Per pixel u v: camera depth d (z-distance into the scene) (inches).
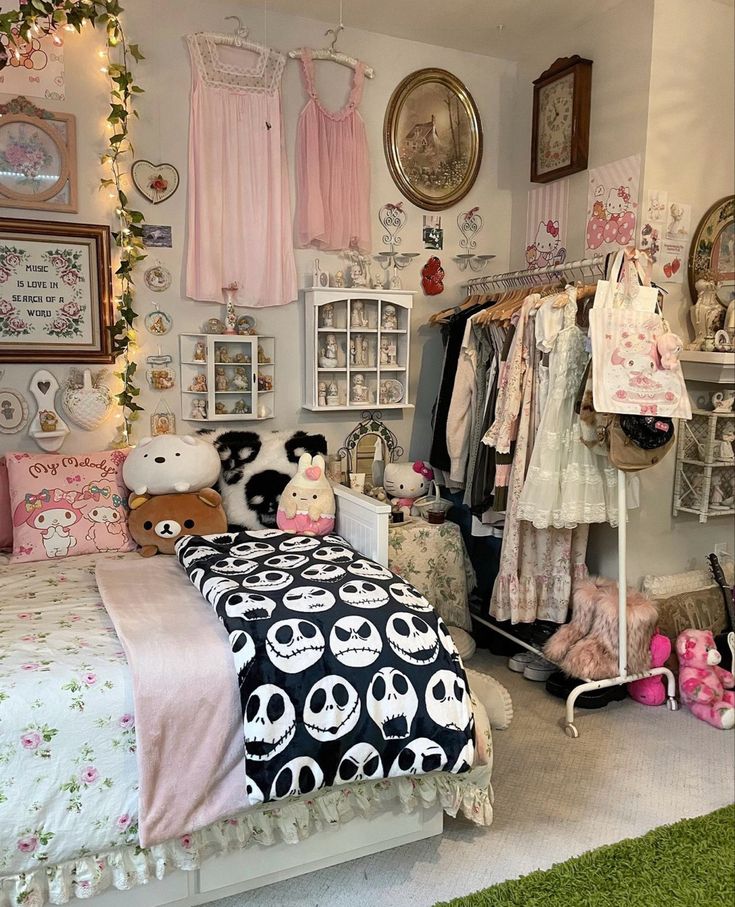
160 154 111.3
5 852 59.6
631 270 97.9
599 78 117.0
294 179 120.3
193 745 65.1
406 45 126.3
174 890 67.3
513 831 79.1
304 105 119.3
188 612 76.7
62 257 107.2
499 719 97.7
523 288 121.4
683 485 119.2
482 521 118.1
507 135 137.8
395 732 69.0
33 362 106.7
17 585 87.7
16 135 102.8
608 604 104.4
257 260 118.0
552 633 114.9
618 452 95.6
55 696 61.9
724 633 118.6
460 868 73.4
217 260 115.3
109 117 105.0
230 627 69.6
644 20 108.3
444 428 125.7
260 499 111.6
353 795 72.2
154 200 111.8
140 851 64.2
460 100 132.1
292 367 124.3
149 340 114.2
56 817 60.9
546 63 128.4
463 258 137.3
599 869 72.0
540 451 101.0
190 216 113.2
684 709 107.0
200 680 65.7
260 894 70.1
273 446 114.7
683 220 114.6
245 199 116.7
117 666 65.9
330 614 72.7
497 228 139.7
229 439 113.4
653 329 97.6
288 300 120.6
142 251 112.0
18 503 100.0
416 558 117.6
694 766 91.9
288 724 65.7
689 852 74.5
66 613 77.9
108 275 109.7
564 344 99.7
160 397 116.0
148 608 77.4
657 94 108.9
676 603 115.3
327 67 120.4
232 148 114.4
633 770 90.9
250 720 65.2
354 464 131.7
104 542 102.7
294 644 68.8
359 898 69.5
